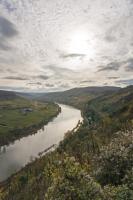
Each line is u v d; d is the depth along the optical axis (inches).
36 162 5142.7
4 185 4574.3
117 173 1152.8
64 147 5748.0
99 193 830.5
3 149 7194.9
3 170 5472.4
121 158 1210.6
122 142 1424.7
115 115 6461.6
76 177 834.8
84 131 6594.5
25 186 3988.7
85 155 3880.4
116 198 871.7
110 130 5187.0
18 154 6604.3
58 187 822.5
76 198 797.9
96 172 1242.0
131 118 5206.7
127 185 967.6
